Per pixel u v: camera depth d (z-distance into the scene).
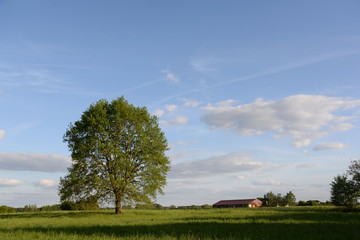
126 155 43.75
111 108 46.06
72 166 43.91
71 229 23.31
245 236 17.47
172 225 25.91
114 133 43.78
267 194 102.50
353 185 45.38
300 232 19.66
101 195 42.06
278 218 32.03
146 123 46.50
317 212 43.41
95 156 42.53
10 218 43.25
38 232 20.34
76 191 42.50
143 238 17.12
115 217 39.50
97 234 19.22
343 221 27.06
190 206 96.62
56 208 95.31
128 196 43.16
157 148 45.03
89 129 43.12
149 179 43.56
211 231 20.98
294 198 100.19
